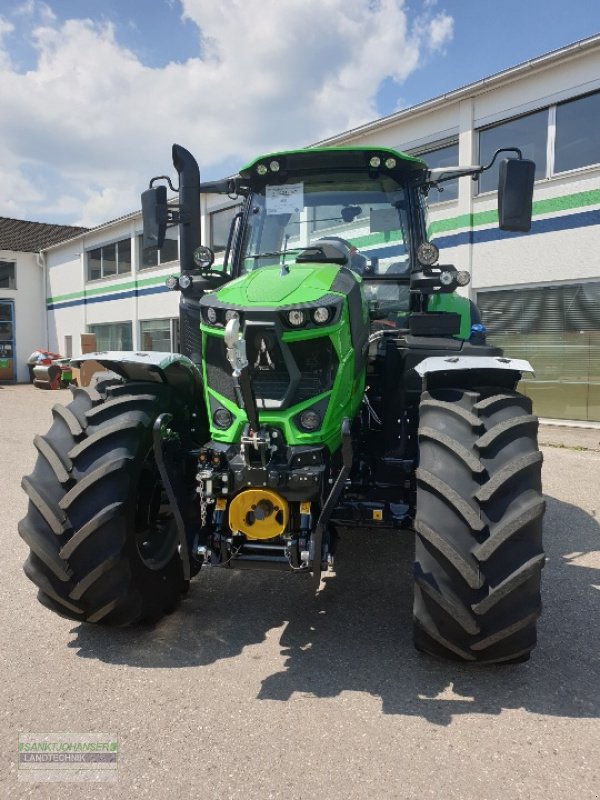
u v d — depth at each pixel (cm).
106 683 265
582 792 200
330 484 285
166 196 387
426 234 408
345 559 412
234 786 204
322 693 256
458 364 282
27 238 2586
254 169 395
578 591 357
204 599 350
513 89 1006
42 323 2555
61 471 280
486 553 238
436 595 246
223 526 284
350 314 298
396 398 340
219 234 1534
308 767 212
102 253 2173
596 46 900
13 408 1376
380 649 292
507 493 250
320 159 386
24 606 343
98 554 275
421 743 224
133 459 286
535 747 222
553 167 979
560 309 987
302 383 285
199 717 240
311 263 346
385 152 374
